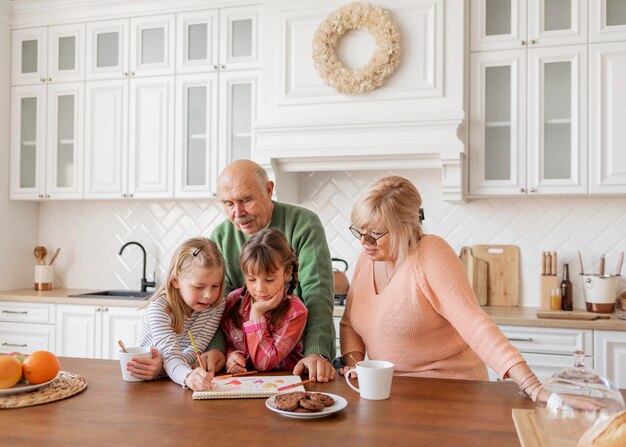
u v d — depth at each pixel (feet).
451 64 10.02
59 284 13.66
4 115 12.85
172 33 11.88
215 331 5.48
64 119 12.70
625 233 10.50
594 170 9.78
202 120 11.76
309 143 10.51
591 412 3.13
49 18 12.67
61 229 13.69
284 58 10.75
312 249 5.87
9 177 13.00
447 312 4.93
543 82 10.02
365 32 10.44
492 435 3.39
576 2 9.87
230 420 3.65
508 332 9.44
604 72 9.77
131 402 4.05
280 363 5.33
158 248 13.03
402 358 5.37
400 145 10.02
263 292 5.00
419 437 3.35
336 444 3.23
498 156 10.25
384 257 5.31
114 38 12.34
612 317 9.39
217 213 12.70
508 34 10.19
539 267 10.86
